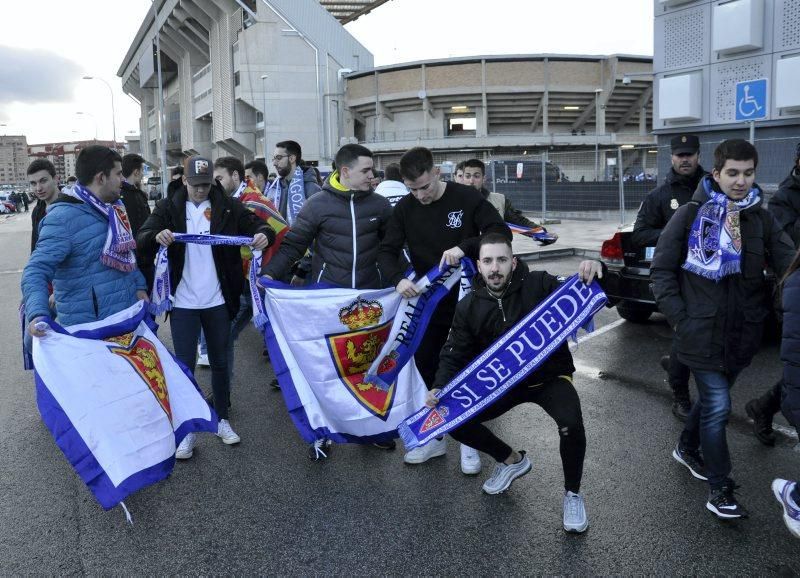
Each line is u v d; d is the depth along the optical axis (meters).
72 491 3.92
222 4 61.66
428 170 3.72
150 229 4.29
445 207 3.93
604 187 19.41
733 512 3.26
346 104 65.06
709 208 3.21
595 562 3.00
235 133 61.97
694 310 3.27
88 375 3.43
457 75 61.34
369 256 4.26
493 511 3.50
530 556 3.06
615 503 3.52
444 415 3.47
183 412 3.94
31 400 5.71
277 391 5.73
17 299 10.94
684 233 3.33
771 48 11.72
